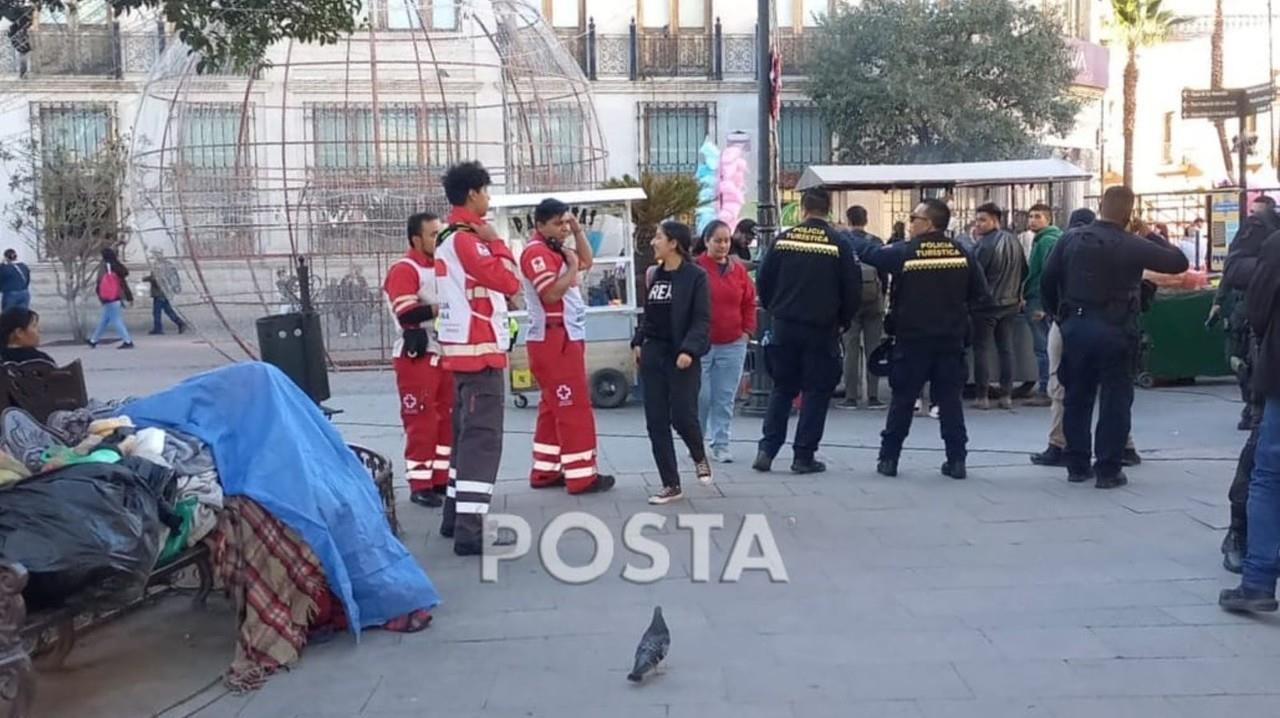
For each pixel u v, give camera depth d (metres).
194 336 23.47
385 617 5.76
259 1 7.84
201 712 4.93
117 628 5.99
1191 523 7.36
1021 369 12.23
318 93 16.47
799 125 28.44
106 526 4.60
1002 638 5.46
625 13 28.08
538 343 8.36
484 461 7.00
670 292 8.11
